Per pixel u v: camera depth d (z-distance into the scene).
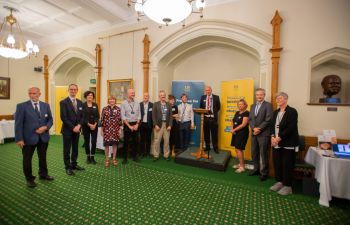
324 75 4.65
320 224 2.51
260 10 4.55
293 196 3.25
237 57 6.10
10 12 6.16
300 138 4.11
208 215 2.67
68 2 5.62
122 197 3.12
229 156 5.43
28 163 3.39
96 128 4.74
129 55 6.43
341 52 3.97
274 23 4.29
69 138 4.04
